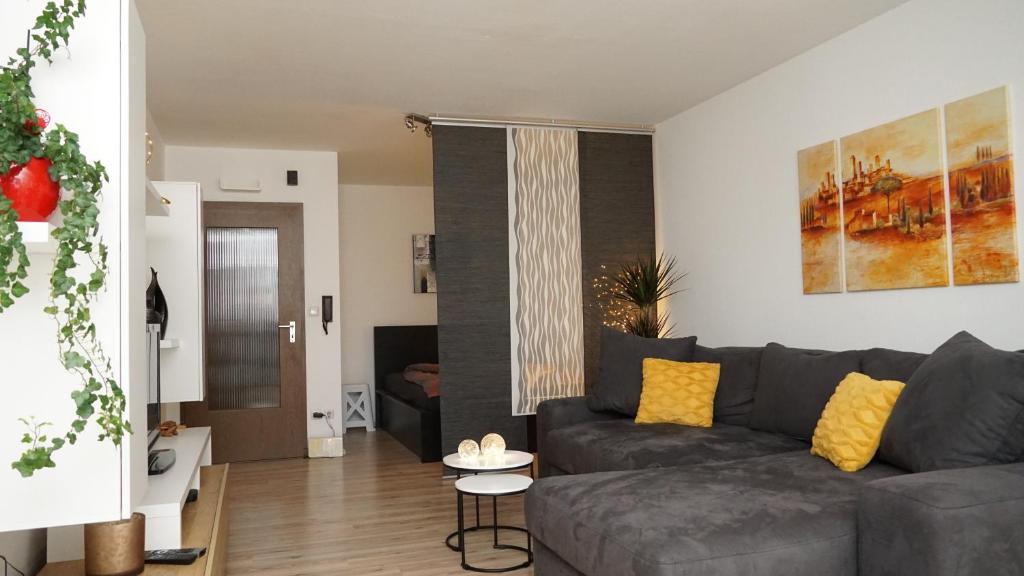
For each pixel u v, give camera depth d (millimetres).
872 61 3895
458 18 3754
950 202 3443
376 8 3607
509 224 5617
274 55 4215
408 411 6590
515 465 3521
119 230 1683
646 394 4375
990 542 1970
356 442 7242
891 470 2846
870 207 3893
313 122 5648
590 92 5059
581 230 5789
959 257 3402
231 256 6434
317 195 6633
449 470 5445
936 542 1938
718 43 4188
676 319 5742
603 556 2320
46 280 1646
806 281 4359
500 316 5566
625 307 5863
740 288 4988
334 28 3846
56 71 1653
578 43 4137
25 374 1631
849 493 2535
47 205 1504
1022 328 3146
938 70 3520
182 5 3521
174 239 3768
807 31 4039
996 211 3223
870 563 2154
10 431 1623
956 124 3412
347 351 8430
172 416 5754
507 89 4941
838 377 3469
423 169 7621
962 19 3396
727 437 3770
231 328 6406
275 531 4098
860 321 4008
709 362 4457
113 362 1675
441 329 5449
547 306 5672
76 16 1566
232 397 6395
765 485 2672
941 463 2496
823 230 4215
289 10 3607
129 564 2246
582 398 4680
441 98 5113
